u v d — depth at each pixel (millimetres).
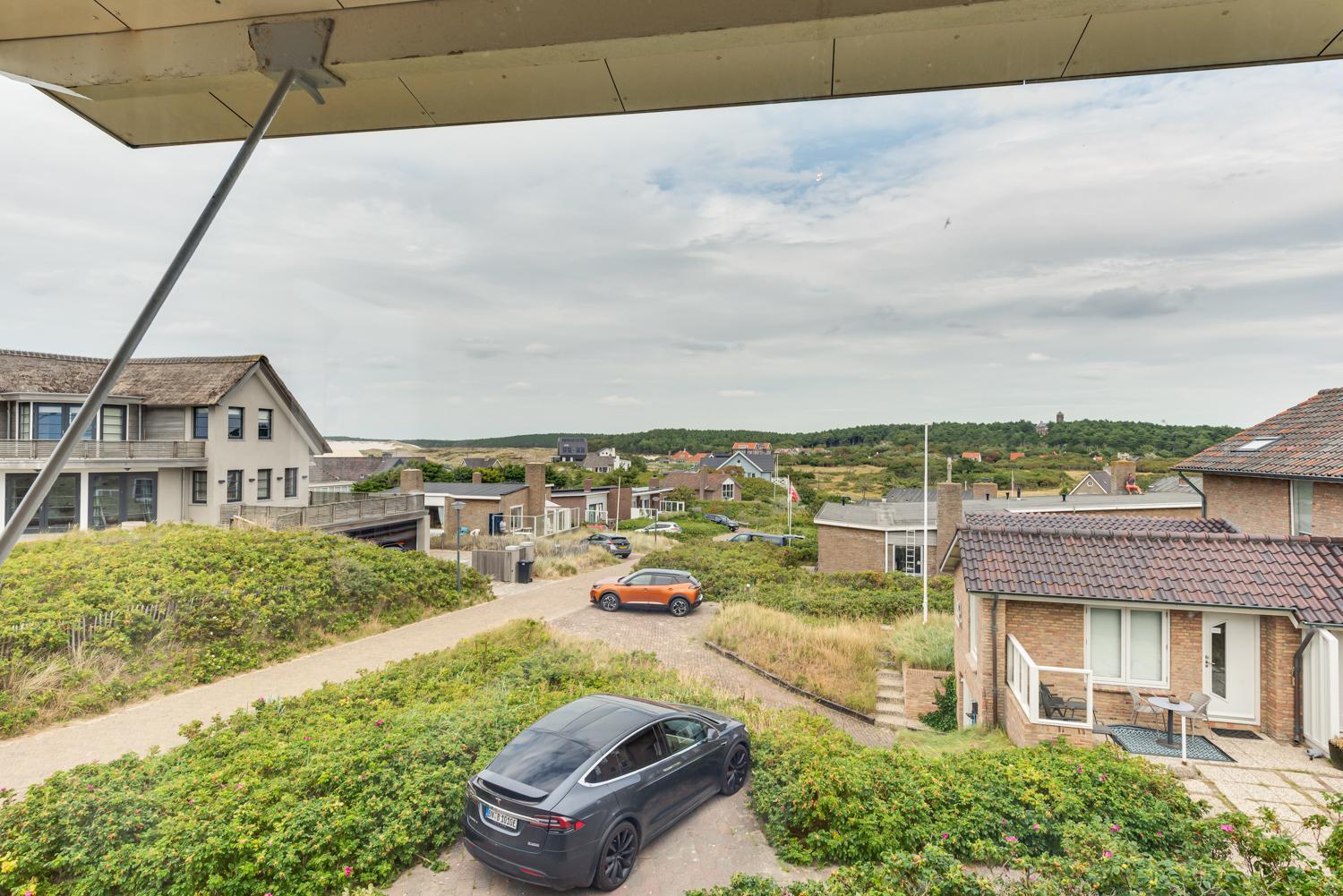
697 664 12469
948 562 11008
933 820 5441
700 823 5961
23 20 2160
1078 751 6602
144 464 9367
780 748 6812
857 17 1902
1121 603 8141
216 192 2041
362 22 2068
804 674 11617
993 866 5000
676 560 25812
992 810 5480
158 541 11602
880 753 6641
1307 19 1892
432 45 2043
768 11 1940
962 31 2010
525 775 5168
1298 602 7523
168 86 2211
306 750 6602
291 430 10070
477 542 29688
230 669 11273
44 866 4863
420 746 6527
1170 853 4844
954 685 10844
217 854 4848
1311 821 4242
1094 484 22969
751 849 5570
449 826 5781
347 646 13578
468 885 5172
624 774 5391
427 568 18938
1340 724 7082
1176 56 2043
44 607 9555
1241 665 7977
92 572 10258
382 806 5613
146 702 9672
